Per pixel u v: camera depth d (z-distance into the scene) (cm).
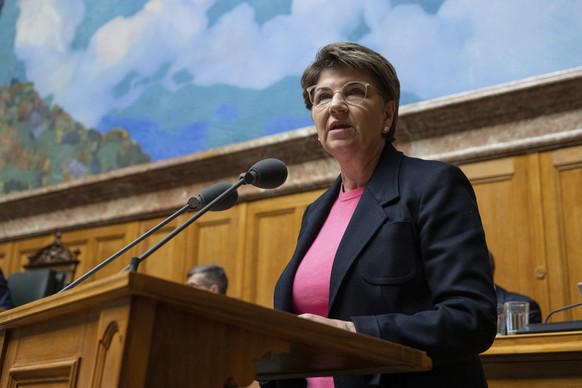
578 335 263
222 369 141
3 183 1012
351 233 197
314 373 184
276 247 692
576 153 549
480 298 173
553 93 552
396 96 225
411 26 668
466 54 628
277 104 751
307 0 759
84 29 983
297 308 204
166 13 891
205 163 752
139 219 819
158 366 133
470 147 592
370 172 220
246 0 815
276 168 224
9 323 175
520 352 270
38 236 916
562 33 582
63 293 148
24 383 166
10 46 1080
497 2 622
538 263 541
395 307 184
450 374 179
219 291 539
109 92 916
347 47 223
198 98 819
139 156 851
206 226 751
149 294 126
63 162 939
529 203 558
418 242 190
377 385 180
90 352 141
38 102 1005
